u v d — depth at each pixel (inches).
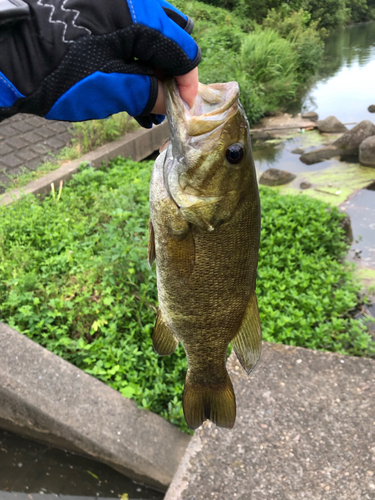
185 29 11.4
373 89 125.4
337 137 87.9
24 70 10.0
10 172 56.4
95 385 26.1
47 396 25.2
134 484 24.5
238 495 19.8
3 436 27.2
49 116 10.7
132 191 48.3
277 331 31.4
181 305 13.8
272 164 76.7
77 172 56.9
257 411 23.2
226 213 12.4
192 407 15.9
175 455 23.8
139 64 10.9
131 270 32.9
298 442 21.6
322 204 49.4
